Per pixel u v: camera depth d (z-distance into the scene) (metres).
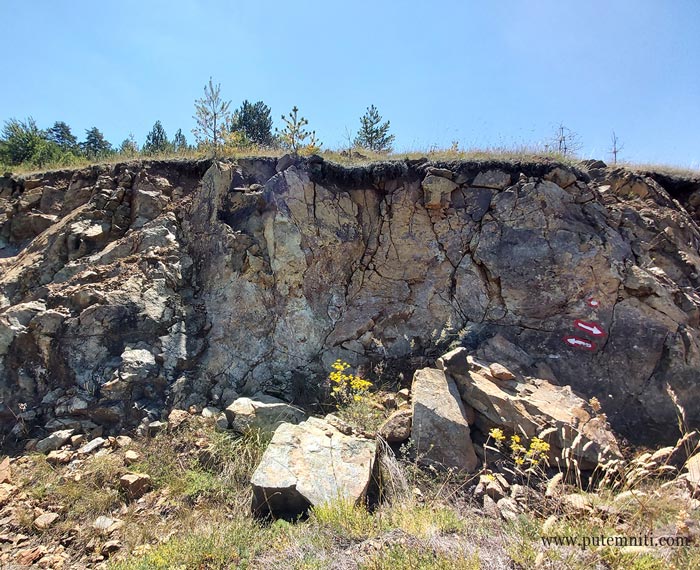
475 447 3.76
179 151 8.05
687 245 5.57
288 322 5.22
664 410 4.20
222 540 2.78
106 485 3.49
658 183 6.52
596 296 4.89
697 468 3.34
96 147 37.09
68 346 4.78
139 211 6.18
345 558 2.44
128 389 4.44
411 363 4.92
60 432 4.16
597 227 5.41
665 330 4.56
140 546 2.88
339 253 5.68
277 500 3.12
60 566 2.78
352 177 6.13
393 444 3.77
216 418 4.25
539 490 3.36
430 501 3.14
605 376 4.48
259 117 28.84
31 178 7.56
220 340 5.09
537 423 3.74
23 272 5.69
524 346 4.83
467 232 5.63
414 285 5.51
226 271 5.46
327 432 3.69
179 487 3.45
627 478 3.06
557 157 6.33
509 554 2.36
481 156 6.47
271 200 5.78
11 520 3.18
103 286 5.20
